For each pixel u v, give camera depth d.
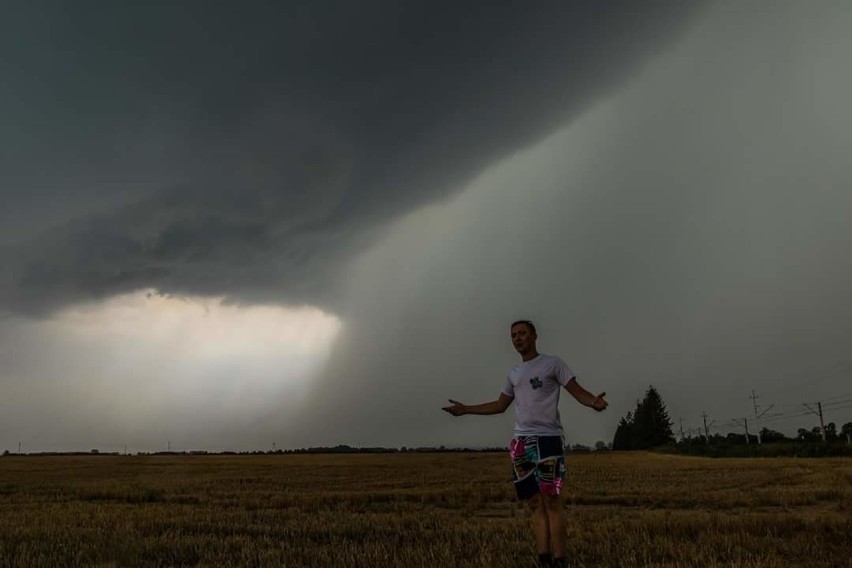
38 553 8.80
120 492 23.67
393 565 7.56
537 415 7.12
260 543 9.70
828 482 28.05
